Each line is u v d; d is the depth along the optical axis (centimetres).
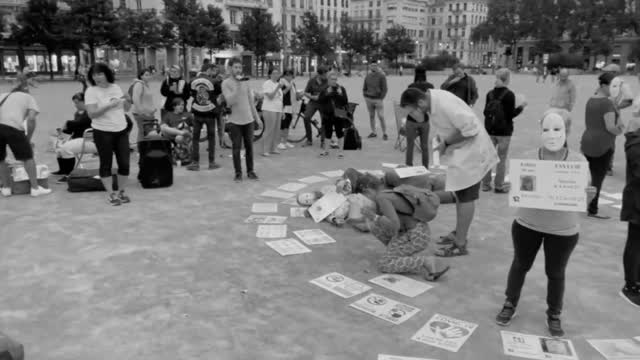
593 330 369
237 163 798
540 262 493
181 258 492
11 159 905
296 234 562
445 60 8300
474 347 345
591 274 469
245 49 5828
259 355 332
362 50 8381
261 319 379
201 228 580
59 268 465
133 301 404
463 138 489
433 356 333
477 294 425
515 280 368
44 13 4000
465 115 476
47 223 591
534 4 8700
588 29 8150
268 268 472
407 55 10462
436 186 591
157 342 346
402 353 336
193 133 875
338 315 386
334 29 10356
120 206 664
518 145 1118
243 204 678
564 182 326
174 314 384
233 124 785
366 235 565
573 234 340
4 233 555
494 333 363
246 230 575
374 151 1067
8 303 398
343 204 594
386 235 483
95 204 674
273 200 699
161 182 761
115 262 480
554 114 343
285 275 457
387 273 463
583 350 343
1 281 437
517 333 362
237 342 347
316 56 7362
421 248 460
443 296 420
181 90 983
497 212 654
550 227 339
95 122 650
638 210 394
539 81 4766
